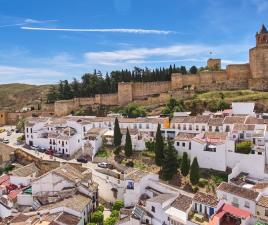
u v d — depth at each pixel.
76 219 60.19
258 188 60.97
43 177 71.31
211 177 76.50
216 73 142.75
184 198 60.84
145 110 130.12
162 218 57.38
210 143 82.12
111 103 152.00
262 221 51.28
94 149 98.38
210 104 117.50
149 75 166.25
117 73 170.25
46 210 62.91
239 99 116.06
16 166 103.50
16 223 59.22
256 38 138.00
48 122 120.94
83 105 154.75
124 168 85.25
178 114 111.62
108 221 61.91
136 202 67.75
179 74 145.50
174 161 78.38
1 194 77.00
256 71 132.88
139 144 94.81
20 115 167.25
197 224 51.81
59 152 105.50
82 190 70.06
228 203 57.03
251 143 78.62
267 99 112.94
